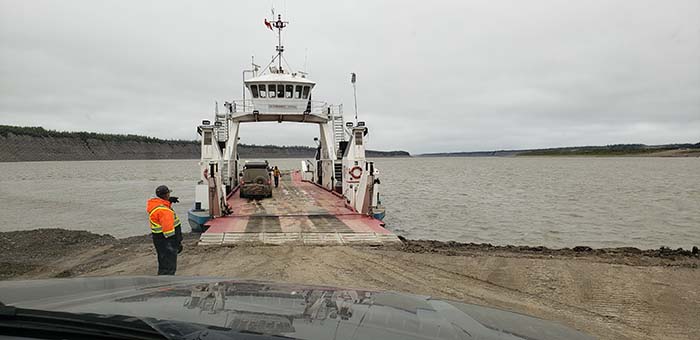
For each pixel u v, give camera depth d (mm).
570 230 21312
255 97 25328
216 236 12086
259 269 9203
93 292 2273
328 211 16625
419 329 1880
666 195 40219
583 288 7465
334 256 10172
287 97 25016
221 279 2818
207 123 16406
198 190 15719
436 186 52906
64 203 33656
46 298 2096
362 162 17562
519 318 2346
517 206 31578
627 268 8219
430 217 25734
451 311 2285
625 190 46188
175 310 1913
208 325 1706
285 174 45656
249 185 21062
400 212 28031
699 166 134125
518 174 88688
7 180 70188
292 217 15141
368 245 11258
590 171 102562
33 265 10039
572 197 38438
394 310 2150
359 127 17641
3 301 2002
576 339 2086
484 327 2031
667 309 6566
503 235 19922
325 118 25734
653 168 120312
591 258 9227
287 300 2211
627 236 19766
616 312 6547
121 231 20359
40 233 14000
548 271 8273
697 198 37031
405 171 109375
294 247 11047
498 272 8469
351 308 2121
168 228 8023
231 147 23578
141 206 31250
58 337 1653
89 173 97750
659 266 8328
